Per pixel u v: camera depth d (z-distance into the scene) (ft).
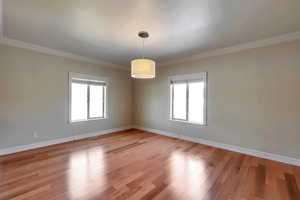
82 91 13.71
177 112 14.25
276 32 8.22
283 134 8.60
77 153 9.83
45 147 10.91
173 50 11.26
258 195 5.78
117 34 8.57
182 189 6.10
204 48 10.83
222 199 5.54
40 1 5.67
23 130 10.14
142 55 12.62
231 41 9.49
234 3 5.73
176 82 14.05
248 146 9.86
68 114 12.50
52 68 11.45
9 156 9.16
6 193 5.70
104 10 6.25
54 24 7.51
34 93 10.60
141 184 6.43
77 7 6.05
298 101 8.14
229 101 10.68
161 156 9.52
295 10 6.18
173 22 7.19
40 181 6.53
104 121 15.28
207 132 11.91
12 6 5.98
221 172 7.51
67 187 6.13
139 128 17.61
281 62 8.61
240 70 10.14
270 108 9.02
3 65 9.30
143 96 17.08
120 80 16.72
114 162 8.55
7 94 9.49
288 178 6.97
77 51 11.70
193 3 5.74
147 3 5.75
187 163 8.52
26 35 8.83
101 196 5.61
